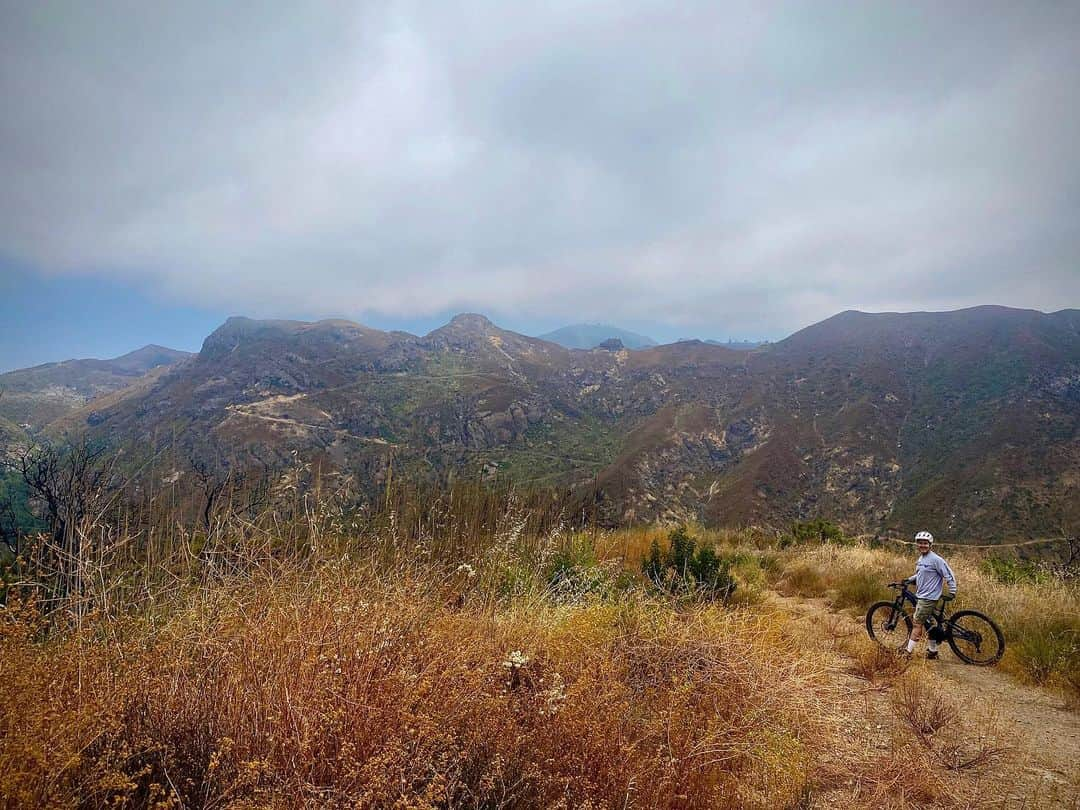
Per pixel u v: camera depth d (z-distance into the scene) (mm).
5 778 1917
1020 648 6559
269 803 2121
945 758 4125
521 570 6727
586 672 3557
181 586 3904
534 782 2781
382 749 2391
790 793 3457
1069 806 3561
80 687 2459
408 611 3611
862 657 6461
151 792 2295
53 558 3713
